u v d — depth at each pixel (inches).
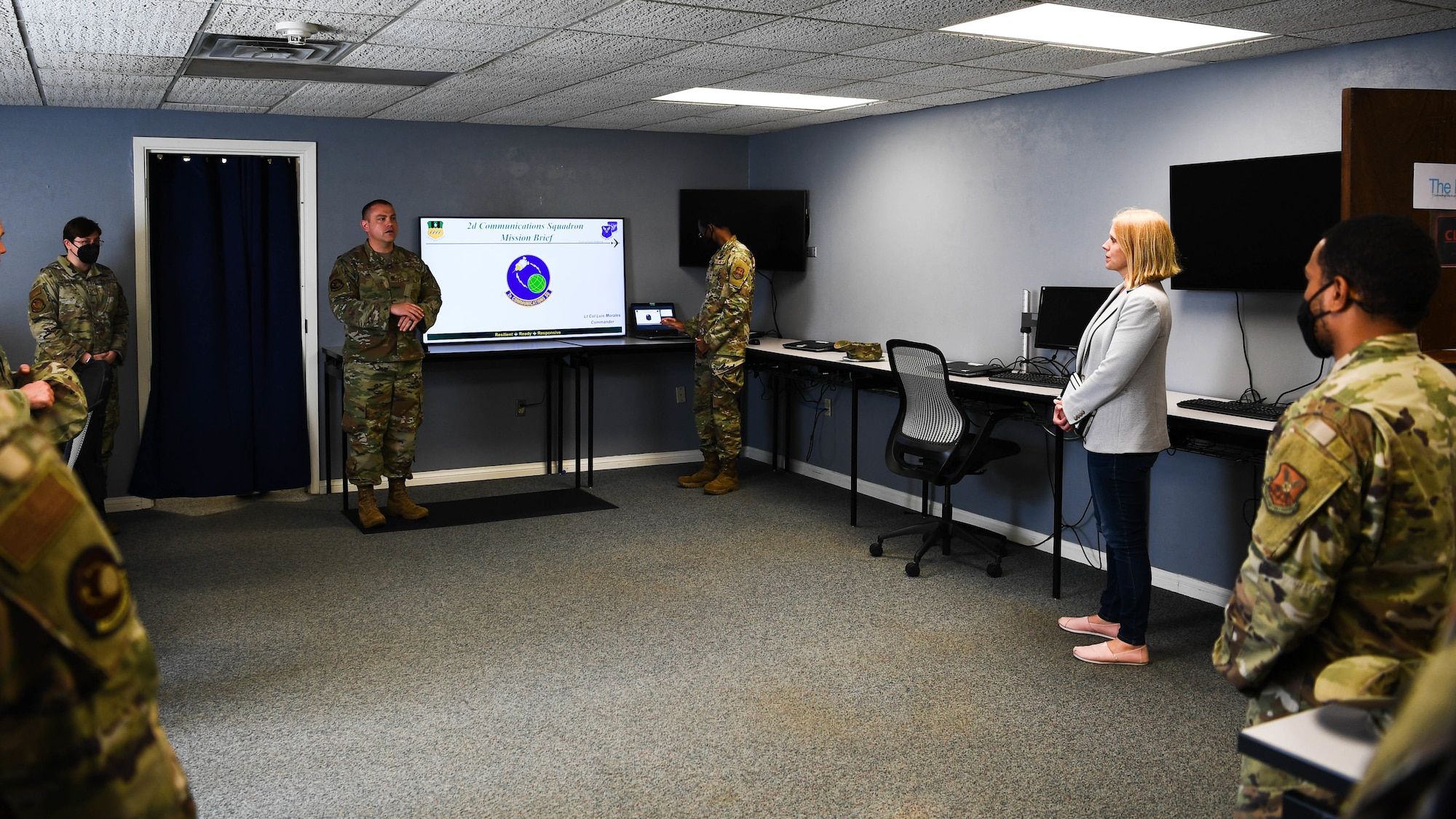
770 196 264.4
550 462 268.5
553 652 143.9
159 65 169.3
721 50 160.2
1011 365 207.2
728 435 242.4
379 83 191.0
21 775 30.1
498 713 124.1
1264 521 56.2
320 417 244.1
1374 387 54.2
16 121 213.2
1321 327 59.3
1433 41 138.6
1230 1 122.4
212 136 228.5
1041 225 198.4
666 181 277.3
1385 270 54.9
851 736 117.6
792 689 131.0
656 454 283.4
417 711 124.6
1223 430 141.2
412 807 101.7
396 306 204.4
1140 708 125.4
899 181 234.1
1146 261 130.4
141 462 226.8
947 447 177.6
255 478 238.2
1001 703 126.6
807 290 269.0
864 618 158.1
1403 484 53.1
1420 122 119.0
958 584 175.3
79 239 197.9
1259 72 159.3
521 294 260.7
